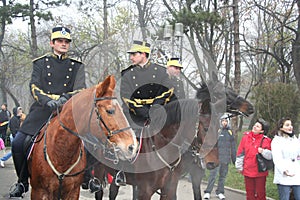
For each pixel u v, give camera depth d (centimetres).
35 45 1983
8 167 1188
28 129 450
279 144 593
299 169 589
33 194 423
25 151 442
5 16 1902
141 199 466
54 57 457
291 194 640
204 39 1234
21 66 3127
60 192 407
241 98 536
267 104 1074
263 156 629
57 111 410
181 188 800
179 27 451
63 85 456
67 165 398
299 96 1091
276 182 594
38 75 449
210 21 1145
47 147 402
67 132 387
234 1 1155
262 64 2647
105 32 1759
